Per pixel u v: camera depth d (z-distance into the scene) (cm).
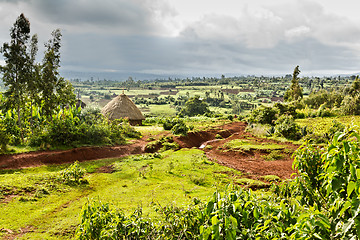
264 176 1324
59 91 2134
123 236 434
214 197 368
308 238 274
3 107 1992
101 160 1834
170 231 424
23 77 1833
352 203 257
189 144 2614
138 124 4000
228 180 1247
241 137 2597
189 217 425
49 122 2059
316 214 287
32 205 941
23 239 698
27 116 2202
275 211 344
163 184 1200
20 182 1138
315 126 2795
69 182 1225
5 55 1780
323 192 362
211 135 3036
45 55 2005
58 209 927
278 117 3114
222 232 323
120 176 1411
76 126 2131
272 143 2184
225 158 1841
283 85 19650
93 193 1115
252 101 13900
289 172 1442
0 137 1633
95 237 464
